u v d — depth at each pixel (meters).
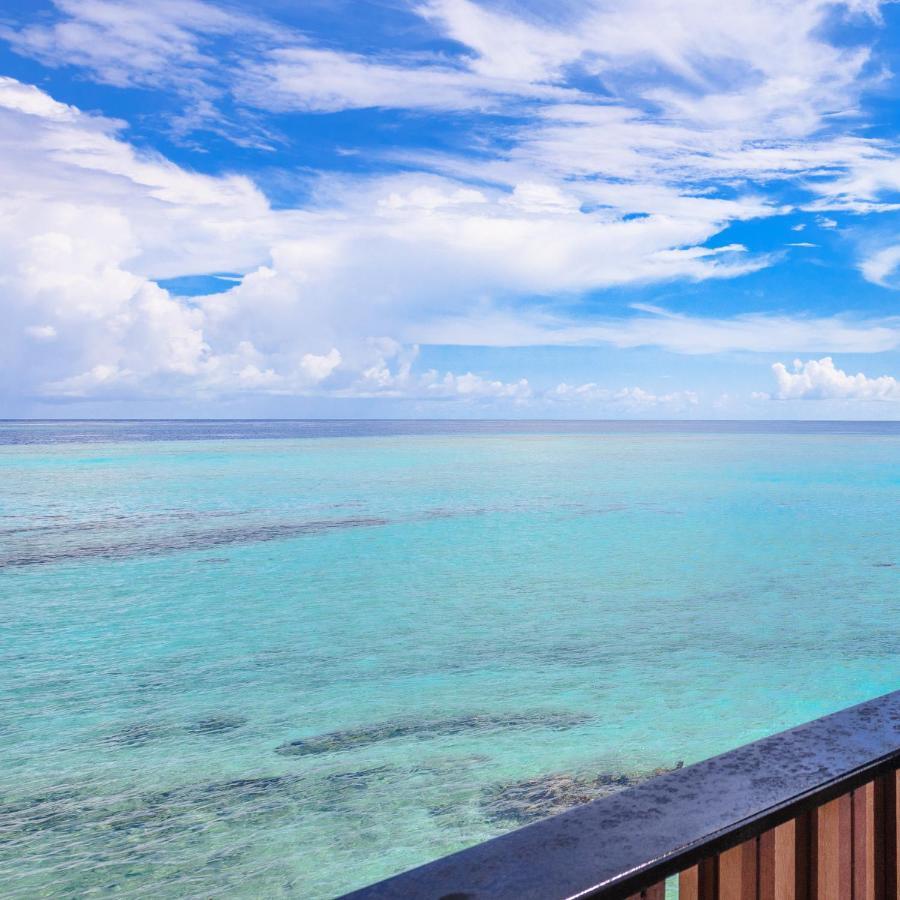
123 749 12.01
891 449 98.06
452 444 120.56
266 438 145.75
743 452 92.94
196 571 27.30
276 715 13.41
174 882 8.07
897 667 15.05
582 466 71.81
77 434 167.88
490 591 23.45
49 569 27.83
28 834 9.22
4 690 15.22
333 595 23.44
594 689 14.15
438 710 13.33
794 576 24.58
